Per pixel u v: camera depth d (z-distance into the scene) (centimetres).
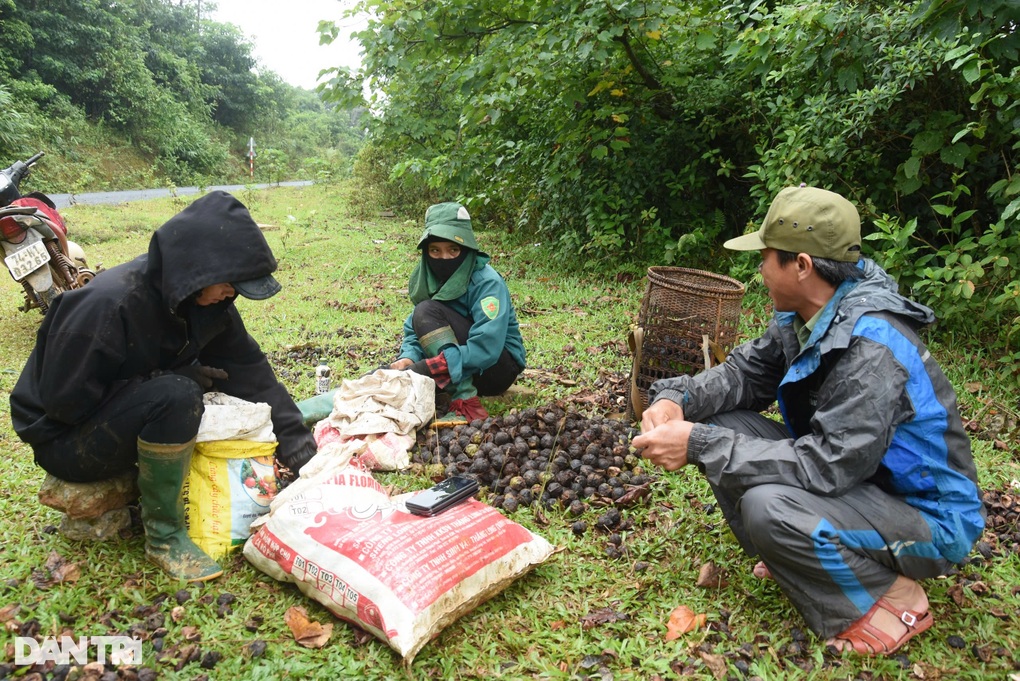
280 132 4662
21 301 690
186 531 284
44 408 258
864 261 254
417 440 383
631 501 330
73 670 221
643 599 271
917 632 242
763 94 718
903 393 229
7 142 2183
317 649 240
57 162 2334
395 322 650
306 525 265
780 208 243
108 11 3275
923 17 504
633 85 795
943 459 235
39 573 269
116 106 2953
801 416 266
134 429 260
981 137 489
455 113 927
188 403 262
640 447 256
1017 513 328
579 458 354
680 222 795
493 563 259
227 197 258
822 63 582
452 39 765
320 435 373
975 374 476
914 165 524
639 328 414
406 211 1456
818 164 581
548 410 380
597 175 812
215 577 272
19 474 345
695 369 414
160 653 234
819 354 237
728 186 818
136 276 260
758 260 693
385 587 237
